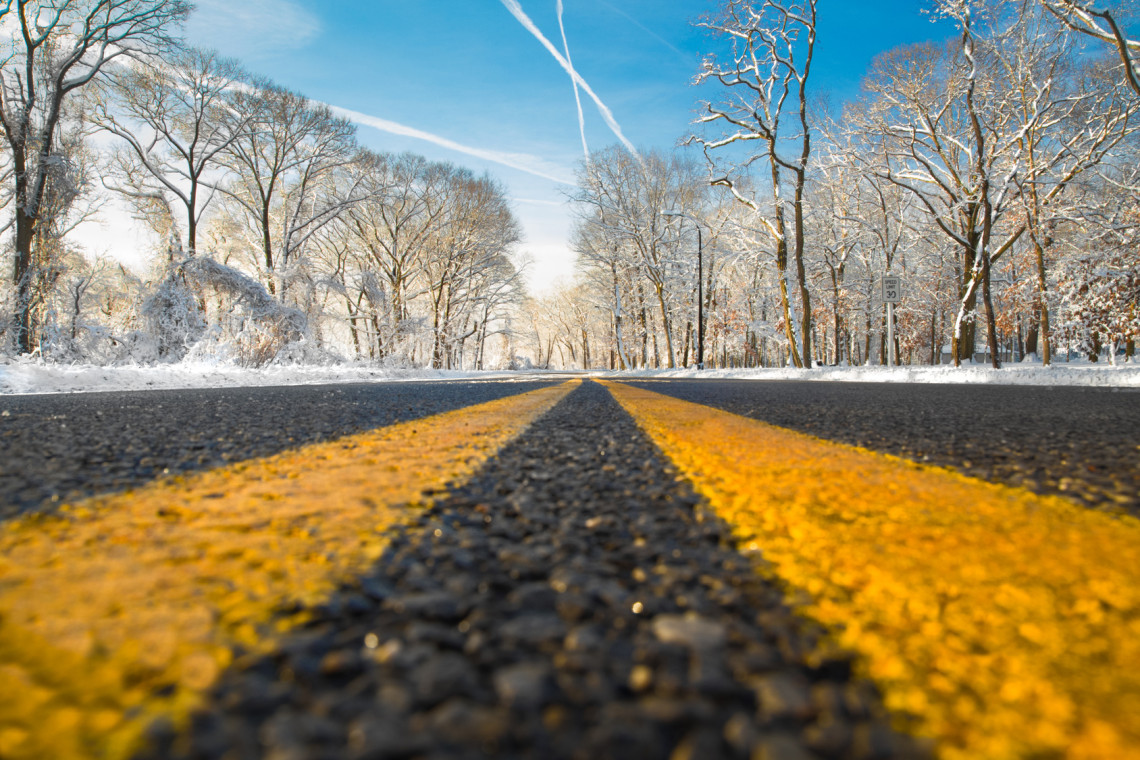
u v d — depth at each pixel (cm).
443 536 141
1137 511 167
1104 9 1530
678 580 113
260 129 2717
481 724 64
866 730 64
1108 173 2397
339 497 185
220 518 156
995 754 60
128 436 353
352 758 58
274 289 2798
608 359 7775
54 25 1986
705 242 4112
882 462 258
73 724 63
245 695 70
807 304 2469
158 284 2195
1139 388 1146
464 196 3975
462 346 5319
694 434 370
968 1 1872
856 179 2977
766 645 84
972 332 2541
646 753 59
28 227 1970
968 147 2364
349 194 3253
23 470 234
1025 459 267
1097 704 69
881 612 97
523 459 268
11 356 1650
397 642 84
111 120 2433
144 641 83
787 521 157
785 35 2402
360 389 1165
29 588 103
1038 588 107
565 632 89
